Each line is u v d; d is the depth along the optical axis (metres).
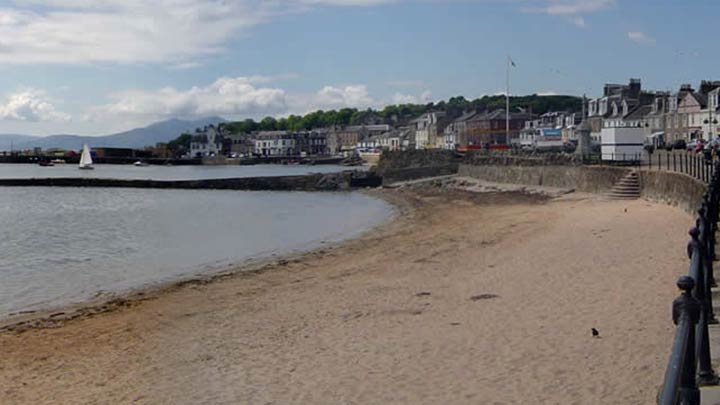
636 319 12.41
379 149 173.62
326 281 20.64
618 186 42.22
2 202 65.44
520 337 12.10
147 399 10.51
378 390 10.02
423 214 44.84
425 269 21.48
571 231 27.94
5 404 10.70
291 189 84.69
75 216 50.38
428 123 156.00
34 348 14.15
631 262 18.59
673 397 3.45
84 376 12.05
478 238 28.95
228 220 45.41
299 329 14.30
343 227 39.09
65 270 25.69
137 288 21.31
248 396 10.24
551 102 172.00
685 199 29.59
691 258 7.36
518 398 9.15
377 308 15.85
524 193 55.03
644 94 94.00
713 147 45.34
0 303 19.55
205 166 172.75
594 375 9.66
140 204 62.06
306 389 10.33
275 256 27.70
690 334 4.38
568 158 56.81
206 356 12.70
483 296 16.16
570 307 14.04
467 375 10.33
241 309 17.00
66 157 177.12
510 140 126.19
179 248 31.62
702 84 80.19
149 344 14.01
